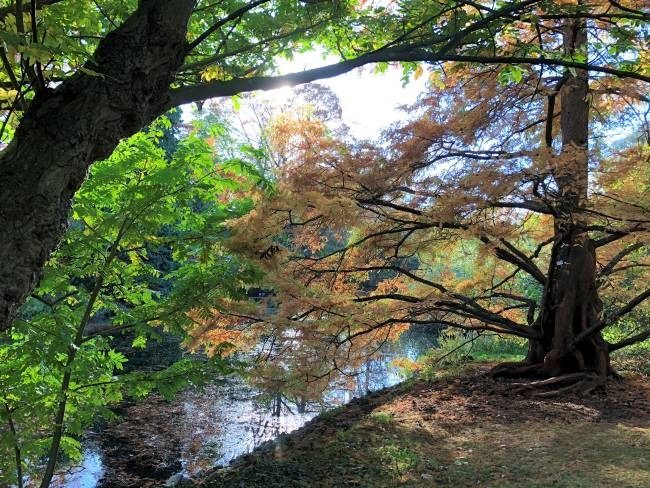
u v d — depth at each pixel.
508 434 5.68
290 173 6.23
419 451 5.17
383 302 7.85
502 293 9.52
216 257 4.53
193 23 3.56
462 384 8.33
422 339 16.59
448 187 6.34
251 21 3.54
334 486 4.34
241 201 5.11
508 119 7.62
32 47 1.63
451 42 3.07
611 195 6.61
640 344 11.02
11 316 1.64
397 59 2.88
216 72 3.45
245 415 8.02
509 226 6.84
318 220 6.62
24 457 3.62
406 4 3.97
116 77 1.81
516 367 8.61
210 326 5.86
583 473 4.32
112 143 1.87
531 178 6.07
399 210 7.11
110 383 3.61
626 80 7.10
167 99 2.07
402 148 6.53
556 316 8.34
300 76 2.57
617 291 9.55
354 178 6.31
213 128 4.86
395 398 7.80
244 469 5.10
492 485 4.17
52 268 3.53
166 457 6.29
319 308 6.30
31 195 1.64
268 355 6.39
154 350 12.68
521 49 3.81
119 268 3.73
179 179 3.79
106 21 3.40
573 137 8.05
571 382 7.83
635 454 4.79
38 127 1.71
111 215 3.75
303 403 7.75
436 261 9.24
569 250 8.30
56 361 3.31
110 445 6.70
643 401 7.13
